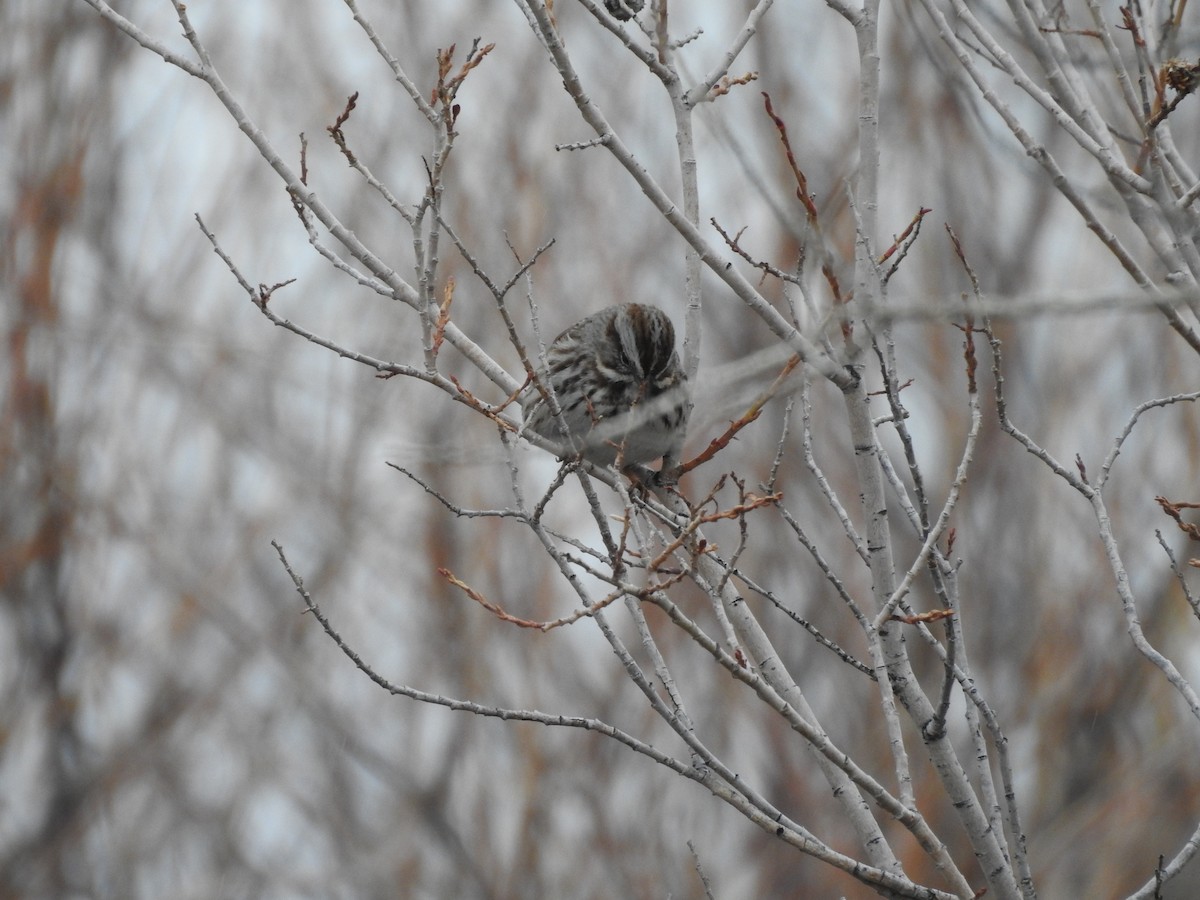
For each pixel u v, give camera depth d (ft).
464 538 56.70
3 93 61.82
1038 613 54.03
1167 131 25.11
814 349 21.48
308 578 58.44
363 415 56.39
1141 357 54.19
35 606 60.59
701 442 54.34
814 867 53.47
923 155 56.59
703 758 20.93
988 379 55.42
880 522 23.08
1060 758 52.85
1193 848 21.71
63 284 59.82
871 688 54.19
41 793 59.67
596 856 54.65
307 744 58.80
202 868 58.39
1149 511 53.42
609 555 20.80
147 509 59.21
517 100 57.62
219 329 57.11
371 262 23.65
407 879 55.93
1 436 59.36
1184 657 52.75
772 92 54.65
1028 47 25.52
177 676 60.54
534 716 21.04
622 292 55.88
